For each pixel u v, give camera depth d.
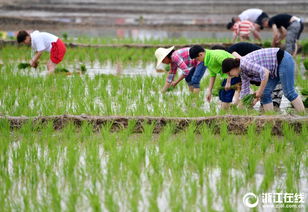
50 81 22.97
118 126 16.52
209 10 53.25
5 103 18.95
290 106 19.16
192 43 35.22
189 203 11.12
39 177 12.84
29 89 21.77
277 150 14.30
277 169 13.27
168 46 34.84
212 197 11.44
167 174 12.86
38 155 14.34
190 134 15.16
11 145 15.21
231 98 17.97
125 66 29.53
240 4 54.44
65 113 17.17
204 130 15.47
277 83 16.83
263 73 15.55
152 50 34.53
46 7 55.31
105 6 56.75
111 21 50.44
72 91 21.12
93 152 13.74
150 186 12.22
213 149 14.14
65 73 25.67
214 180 12.53
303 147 14.44
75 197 11.23
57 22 49.19
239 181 12.20
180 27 47.97
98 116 16.70
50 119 16.66
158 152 14.20
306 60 27.31
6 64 27.36
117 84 22.52
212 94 20.69
